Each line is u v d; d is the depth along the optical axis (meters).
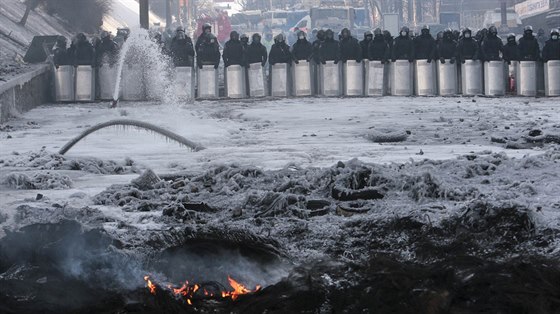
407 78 35.69
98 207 10.52
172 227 8.39
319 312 6.14
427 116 25.17
